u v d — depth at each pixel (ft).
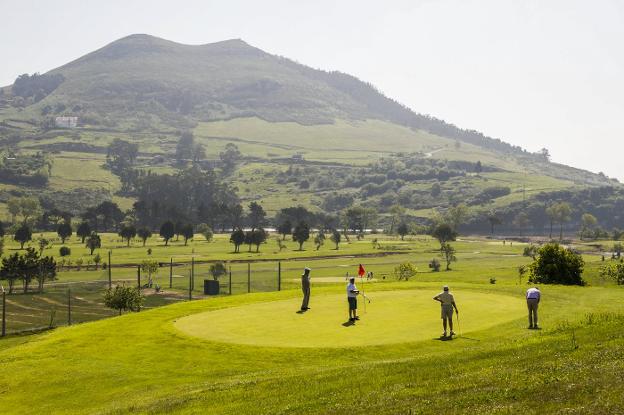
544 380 66.80
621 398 57.57
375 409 66.95
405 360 90.33
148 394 90.79
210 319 131.23
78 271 455.22
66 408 89.40
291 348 105.60
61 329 139.23
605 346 77.92
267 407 74.18
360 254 618.44
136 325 129.80
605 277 235.81
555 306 135.33
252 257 572.51
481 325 117.08
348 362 97.14
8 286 372.99
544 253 198.49
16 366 107.04
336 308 138.00
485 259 582.35
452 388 69.92
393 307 136.87
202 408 78.18
